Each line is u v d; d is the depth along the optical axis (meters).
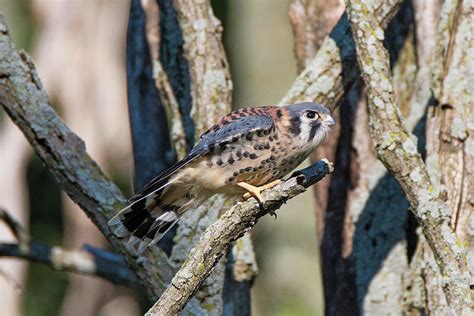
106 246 21.84
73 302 22.83
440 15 10.05
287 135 9.52
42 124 9.56
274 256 22.34
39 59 20.88
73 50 20.84
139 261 9.53
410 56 11.26
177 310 7.97
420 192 8.91
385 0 9.70
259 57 24.73
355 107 11.22
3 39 9.65
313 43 11.58
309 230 22.44
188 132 11.41
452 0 9.88
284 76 24.55
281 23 24.88
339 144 11.32
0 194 19.62
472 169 9.54
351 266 11.16
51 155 9.58
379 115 9.05
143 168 12.09
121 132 21.00
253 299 21.95
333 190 11.35
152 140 12.12
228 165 9.32
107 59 20.91
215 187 9.45
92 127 20.97
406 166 8.95
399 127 9.02
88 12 20.86
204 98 10.45
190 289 7.93
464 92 9.67
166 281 9.55
